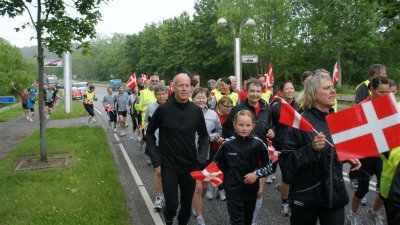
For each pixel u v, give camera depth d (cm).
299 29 3969
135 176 835
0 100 2261
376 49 3925
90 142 1157
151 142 482
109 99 1597
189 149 475
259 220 562
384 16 1191
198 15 5869
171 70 6862
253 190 444
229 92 862
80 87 4431
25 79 3653
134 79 1370
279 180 782
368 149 291
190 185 480
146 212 604
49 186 686
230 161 443
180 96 472
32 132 1541
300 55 4166
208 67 5844
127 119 2122
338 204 320
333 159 317
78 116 2206
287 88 616
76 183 699
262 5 4100
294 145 327
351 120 295
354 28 3456
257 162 441
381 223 497
